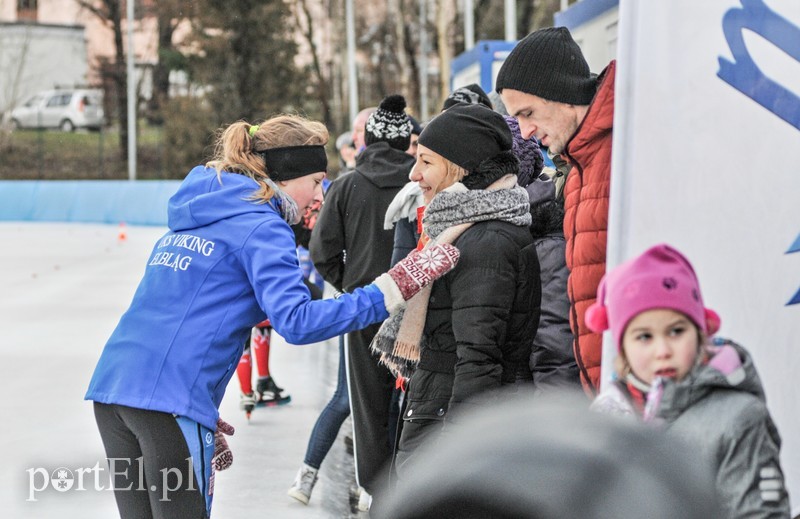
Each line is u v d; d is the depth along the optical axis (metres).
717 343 2.22
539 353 3.83
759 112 2.86
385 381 4.70
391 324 3.42
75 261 20.58
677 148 2.86
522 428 0.76
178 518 3.07
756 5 2.84
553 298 3.85
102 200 34.59
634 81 2.87
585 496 0.71
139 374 3.08
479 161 3.29
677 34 2.85
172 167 50.06
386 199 4.96
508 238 3.20
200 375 3.11
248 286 3.18
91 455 6.20
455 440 0.76
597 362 3.33
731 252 2.87
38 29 60.38
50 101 55.00
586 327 3.35
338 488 5.71
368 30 57.75
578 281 3.38
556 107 3.42
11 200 36.91
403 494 0.75
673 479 0.74
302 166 3.30
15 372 9.02
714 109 2.85
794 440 2.89
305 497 5.32
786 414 2.89
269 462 6.23
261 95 50.50
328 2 57.72
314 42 53.78
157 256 3.22
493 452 0.74
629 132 2.88
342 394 5.33
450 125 3.31
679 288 2.09
